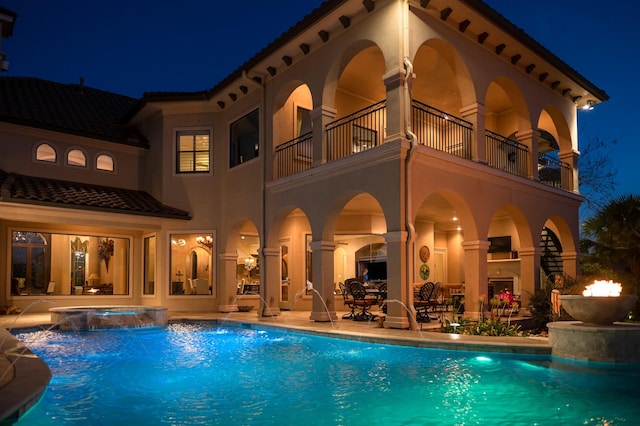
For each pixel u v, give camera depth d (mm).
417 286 15875
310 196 12586
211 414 5102
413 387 6133
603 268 12953
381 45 10945
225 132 16219
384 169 10633
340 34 11969
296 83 13461
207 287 16016
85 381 6574
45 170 15773
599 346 7109
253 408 5301
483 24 12008
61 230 15672
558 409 5156
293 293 16281
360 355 8320
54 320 11922
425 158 10781
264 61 13750
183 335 11125
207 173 16359
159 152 16906
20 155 15422
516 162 14672
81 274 16281
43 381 5215
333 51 12133
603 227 13289
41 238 15555
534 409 5164
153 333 11484
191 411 5203
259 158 14523
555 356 7617
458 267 19453
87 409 5270
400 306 10242
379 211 16297
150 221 15727
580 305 7465
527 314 13188
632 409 5145
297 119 14836
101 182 16781
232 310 15641
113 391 6047
